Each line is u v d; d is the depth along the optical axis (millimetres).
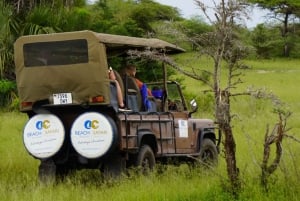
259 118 32500
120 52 18312
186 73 14758
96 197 14664
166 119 18375
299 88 64500
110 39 16734
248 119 31578
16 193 15148
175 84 20094
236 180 14516
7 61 40031
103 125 16031
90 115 16141
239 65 14805
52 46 16656
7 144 23859
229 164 14570
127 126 16688
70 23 40719
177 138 18766
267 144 14664
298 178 14516
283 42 116062
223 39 14477
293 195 13875
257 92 14562
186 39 14805
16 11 41156
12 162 19922
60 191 15352
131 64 18406
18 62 16984
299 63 107312
